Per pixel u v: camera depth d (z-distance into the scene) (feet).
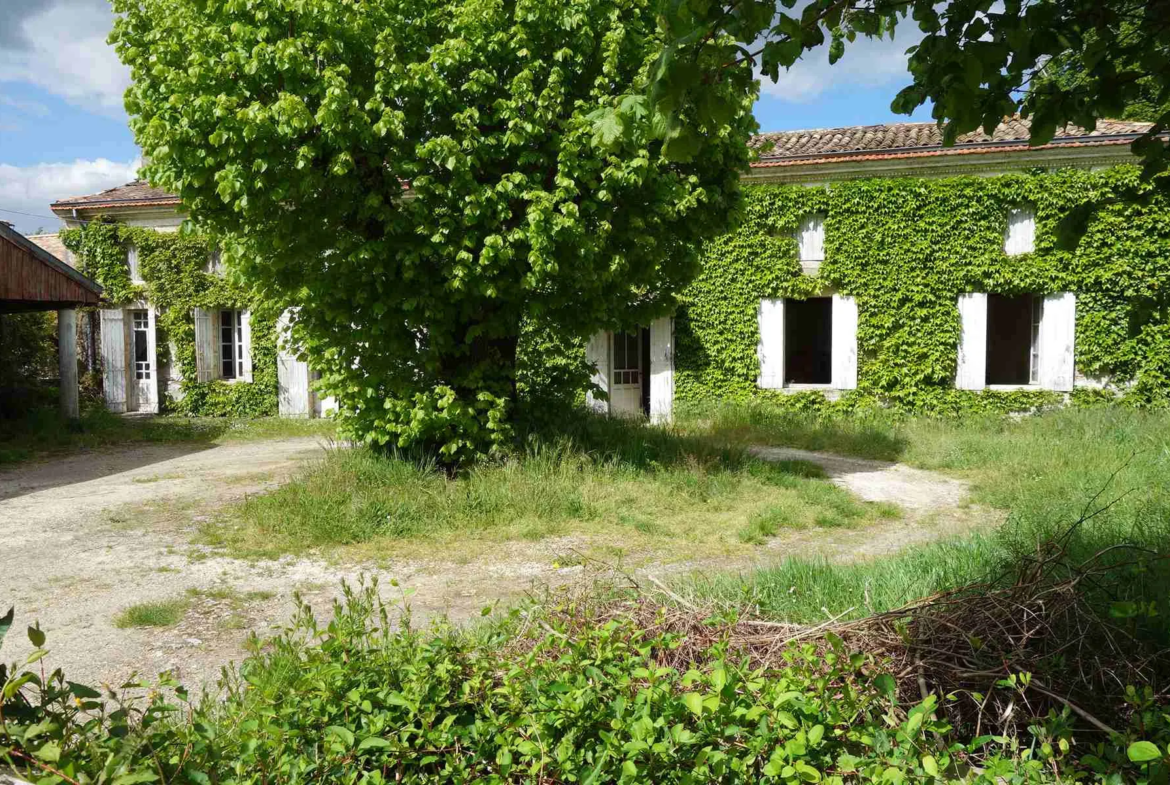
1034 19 7.82
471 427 28.22
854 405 49.96
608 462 30.32
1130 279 45.93
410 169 24.70
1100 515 18.69
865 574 16.17
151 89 24.82
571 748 7.45
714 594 14.62
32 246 43.57
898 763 7.01
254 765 7.29
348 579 18.94
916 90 9.03
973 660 10.11
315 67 23.73
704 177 28.99
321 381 30.30
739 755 7.38
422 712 8.32
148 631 15.53
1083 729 9.07
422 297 26.89
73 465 37.60
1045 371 47.93
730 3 7.06
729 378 51.39
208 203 26.07
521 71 25.30
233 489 29.89
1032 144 8.92
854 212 48.93
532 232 24.29
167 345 61.21
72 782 5.21
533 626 11.55
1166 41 8.01
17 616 16.51
